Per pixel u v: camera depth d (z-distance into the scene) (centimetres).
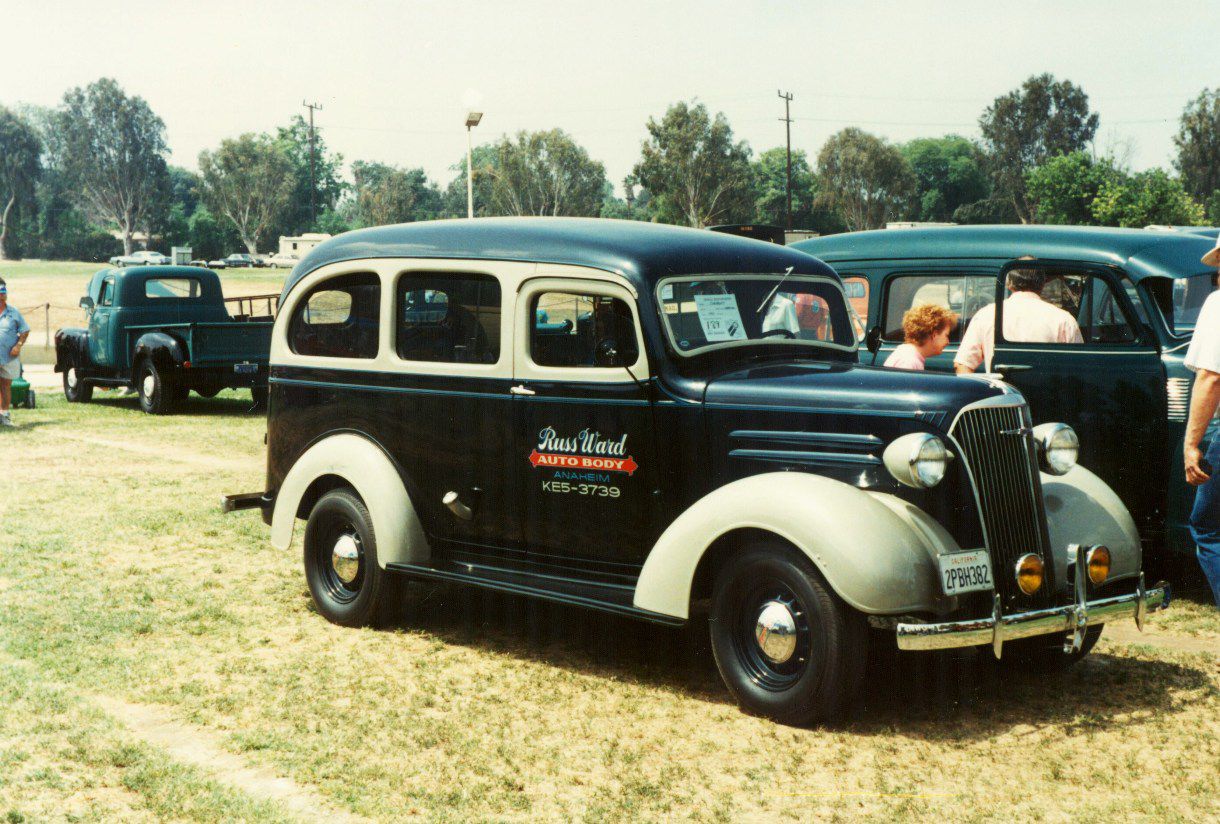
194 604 656
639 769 429
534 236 559
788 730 467
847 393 476
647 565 492
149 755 438
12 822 381
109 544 803
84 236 12988
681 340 518
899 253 823
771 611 468
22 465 1148
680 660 565
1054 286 706
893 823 385
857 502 449
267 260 9850
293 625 619
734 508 466
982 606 467
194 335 1619
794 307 570
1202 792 408
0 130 12644
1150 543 667
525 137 9025
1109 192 6122
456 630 613
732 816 391
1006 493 473
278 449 662
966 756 442
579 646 587
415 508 594
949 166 12738
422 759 438
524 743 455
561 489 543
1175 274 681
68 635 594
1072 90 9581
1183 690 517
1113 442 676
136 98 12294
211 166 11794
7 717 475
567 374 535
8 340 1441
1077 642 473
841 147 9462
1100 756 441
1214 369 504
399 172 11006
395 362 596
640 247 530
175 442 1336
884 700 502
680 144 8112
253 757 440
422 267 586
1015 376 707
